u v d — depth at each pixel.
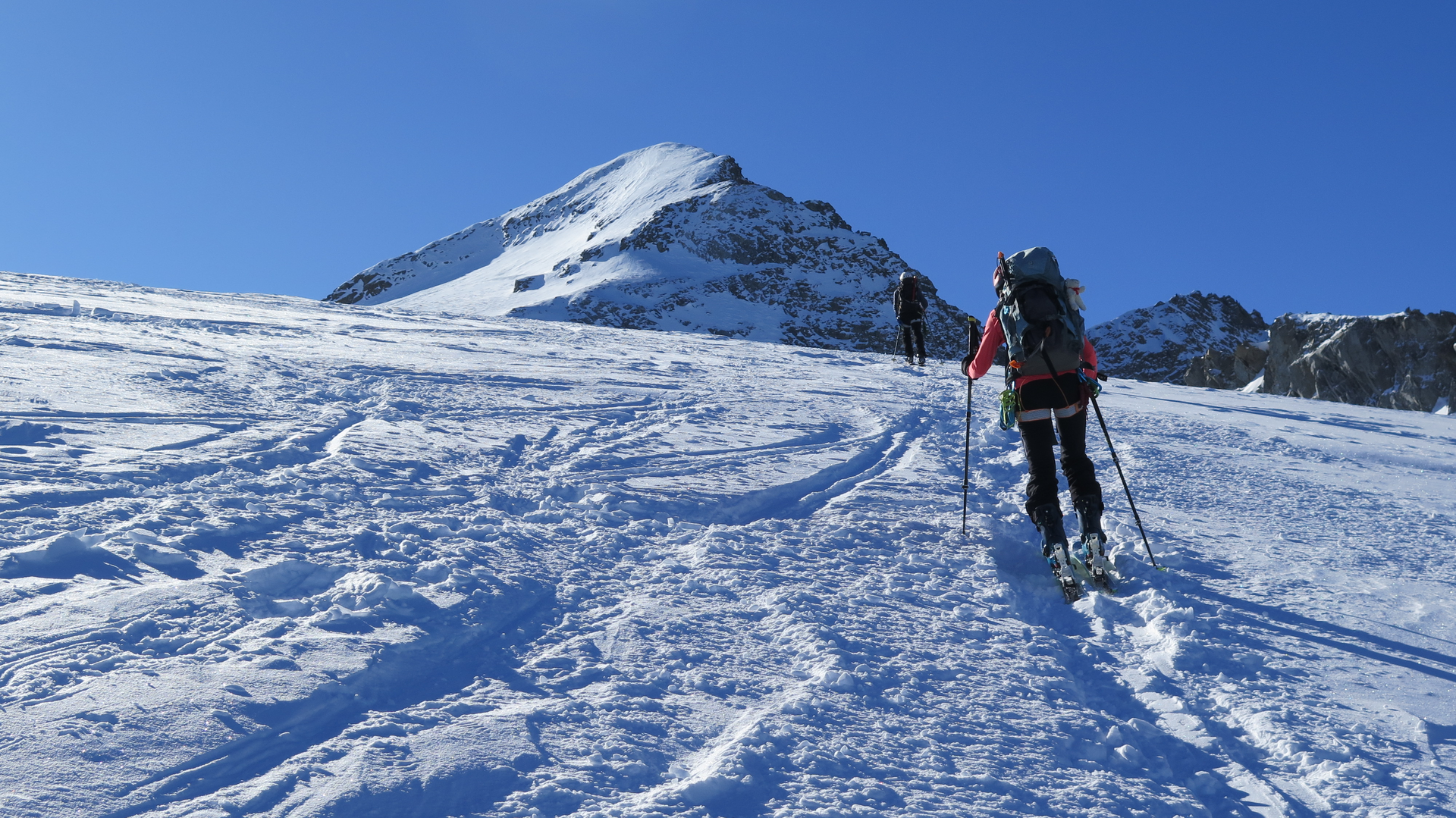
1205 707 2.78
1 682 2.02
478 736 2.09
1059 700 2.70
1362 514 5.45
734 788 2.01
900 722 2.43
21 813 1.59
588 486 4.55
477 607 2.83
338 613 2.61
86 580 2.63
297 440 4.76
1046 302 4.24
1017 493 5.60
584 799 1.90
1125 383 14.89
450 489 4.19
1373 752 2.46
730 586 3.38
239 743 1.92
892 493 5.18
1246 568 4.19
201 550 2.97
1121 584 3.98
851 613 3.21
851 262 175.50
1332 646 3.26
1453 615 3.61
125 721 1.93
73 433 4.32
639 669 2.58
